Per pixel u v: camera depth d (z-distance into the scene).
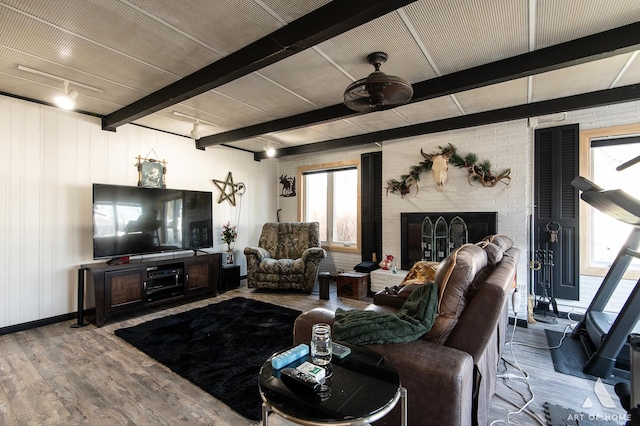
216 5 1.68
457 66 2.35
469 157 3.77
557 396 2.01
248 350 2.61
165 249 4.02
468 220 3.80
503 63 2.24
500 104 3.17
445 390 1.22
